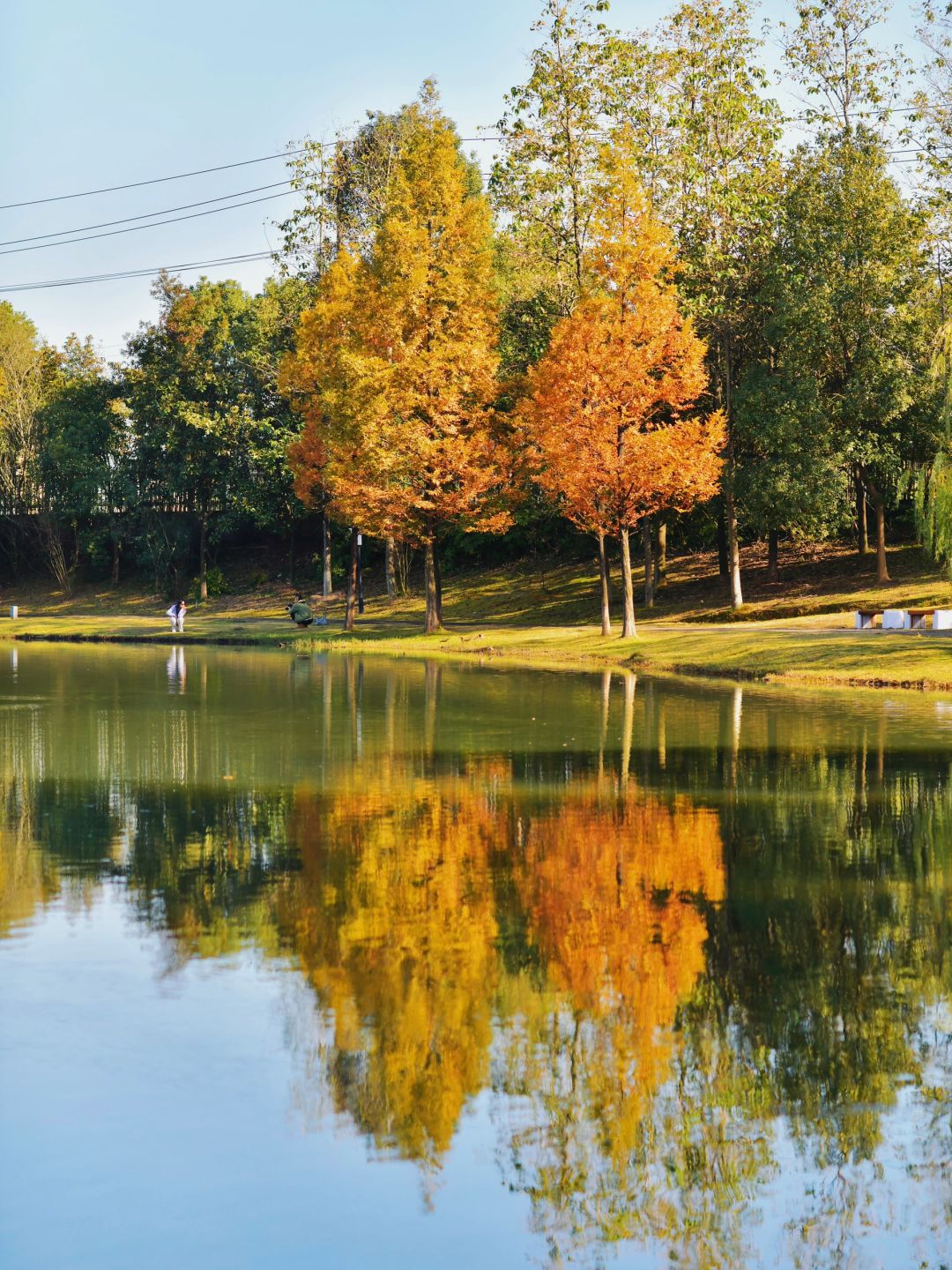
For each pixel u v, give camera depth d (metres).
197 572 78.25
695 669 33.12
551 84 44.53
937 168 43.12
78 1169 5.60
